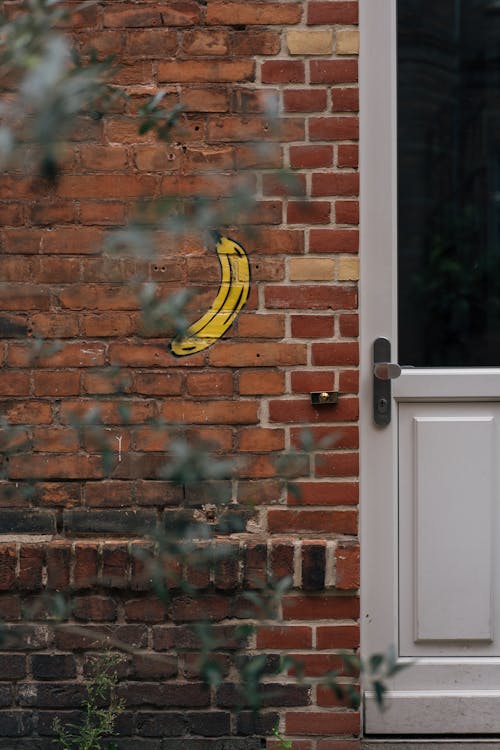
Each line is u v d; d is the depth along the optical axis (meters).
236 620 4.04
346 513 4.05
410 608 4.34
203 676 4.05
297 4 4.02
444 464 4.31
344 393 4.05
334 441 4.05
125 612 4.05
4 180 4.04
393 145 4.33
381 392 4.28
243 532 4.05
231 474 4.05
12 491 4.08
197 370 4.06
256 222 4.04
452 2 4.39
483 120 4.41
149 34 4.03
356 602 4.04
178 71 4.03
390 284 4.30
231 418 4.05
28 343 4.07
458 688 4.33
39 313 4.07
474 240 4.42
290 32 4.02
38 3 3.47
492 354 4.41
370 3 4.30
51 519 4.08
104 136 4.04
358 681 4.05
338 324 4.05
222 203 4.03
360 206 4.25
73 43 4.03
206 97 4.03
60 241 4.06
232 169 4.03
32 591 4.04
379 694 3.53
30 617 4.05
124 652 4.06
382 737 4.31
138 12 4.02
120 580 4.00
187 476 3.74
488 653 4.34
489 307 4.41
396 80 4.38
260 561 3.99
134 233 3.77
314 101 4.03
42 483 4.08
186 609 4.04
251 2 4.02
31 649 4.06
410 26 4.38
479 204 4.42
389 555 4.30
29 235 4.05
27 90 3.43
